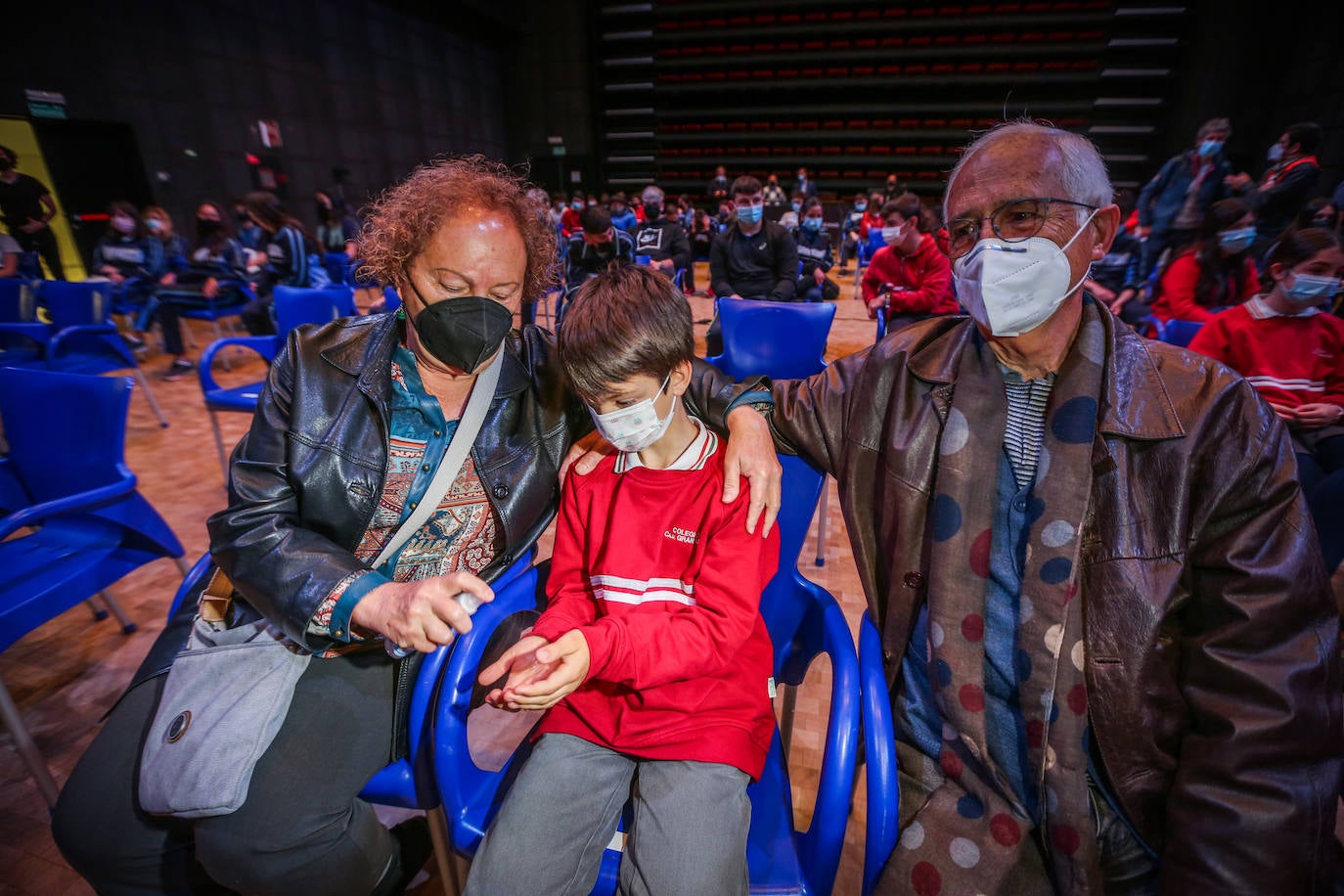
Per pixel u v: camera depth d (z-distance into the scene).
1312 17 12.55
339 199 8.36
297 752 0.93
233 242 5.85
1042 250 0.78
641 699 0.89
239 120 10.20
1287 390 1.84
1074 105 16.91
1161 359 0.80
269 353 2.97
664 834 0.77
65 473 1.61
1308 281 1.70
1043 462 0.81
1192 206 4.99
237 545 0.93
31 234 6.05
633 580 0.95
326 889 0.93
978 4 17.20
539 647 0.82
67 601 1.46
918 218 3.75
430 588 0.81
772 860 0.86
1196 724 0.77
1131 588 0.75
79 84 8.13
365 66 12.70
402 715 1.02
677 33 18.28
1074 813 0.75
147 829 0.91
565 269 4.67
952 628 0.83
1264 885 0.67
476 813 0.92
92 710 1.73
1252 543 0.74
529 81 17.88
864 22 17.95
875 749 0.79
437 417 1.01
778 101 19.50
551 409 1.12
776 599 1.14
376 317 1.06
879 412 0.98
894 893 0.78
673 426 0.96
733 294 4.42
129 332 5.78
